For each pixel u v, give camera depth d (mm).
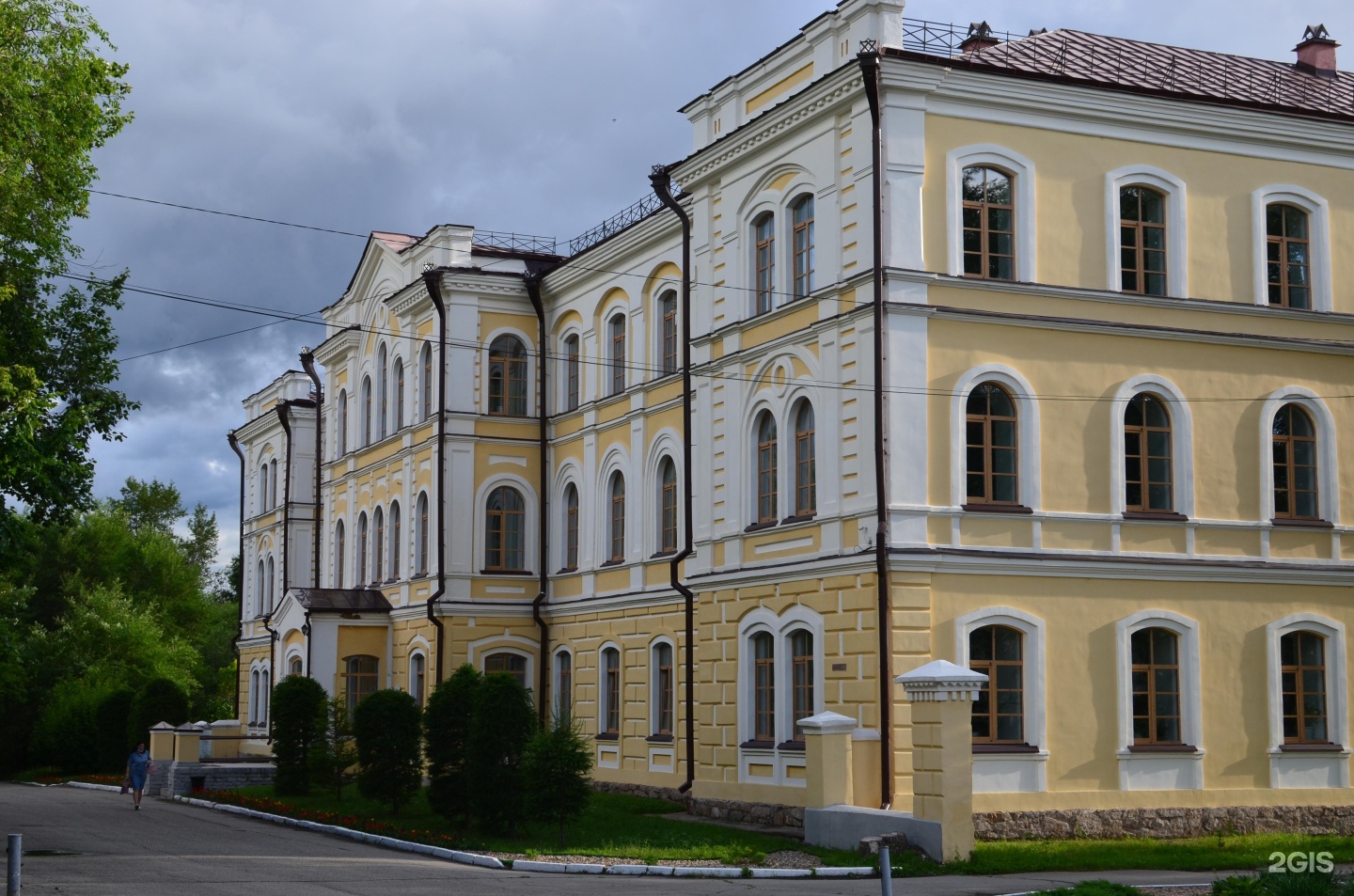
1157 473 28578
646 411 36656
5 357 28984
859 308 26922
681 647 34094
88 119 28750
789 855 23156
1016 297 27484
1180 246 28953
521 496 42125
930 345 26859
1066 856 22984
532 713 26625
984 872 21938
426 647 41406
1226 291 29344
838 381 27594
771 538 29469
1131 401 28469
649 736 35156
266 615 58281
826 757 24938
